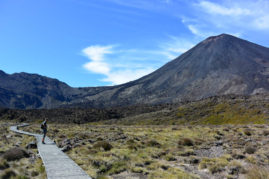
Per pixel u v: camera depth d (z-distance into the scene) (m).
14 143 19.58
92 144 19.66
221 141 21.34
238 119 72.50
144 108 161.25
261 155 14.94
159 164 12.80
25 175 9.84
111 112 152.38
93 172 10.89
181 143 20.11
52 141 21.08
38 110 145.00
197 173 11.66
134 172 11.45
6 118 120.19
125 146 18.73
